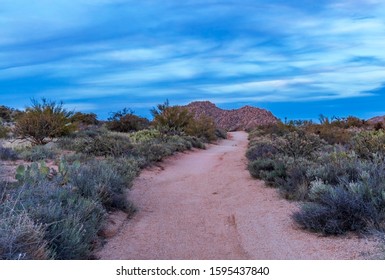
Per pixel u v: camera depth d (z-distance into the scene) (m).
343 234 7.21
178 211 10.17
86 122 42.22
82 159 15.73
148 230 8.55
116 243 7.64
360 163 10.55
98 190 9.47
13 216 5.79
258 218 8.91
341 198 7.61
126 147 17.78
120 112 38.72
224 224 8.92
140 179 13.99
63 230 6.32
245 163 17.77
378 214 7.27
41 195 7.91
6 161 14.78
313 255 6.44
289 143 15.45
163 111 34.28
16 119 24.17
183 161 19.73
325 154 13.54
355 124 38.91
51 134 22.39
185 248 7.42
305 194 9.91
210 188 13.07
